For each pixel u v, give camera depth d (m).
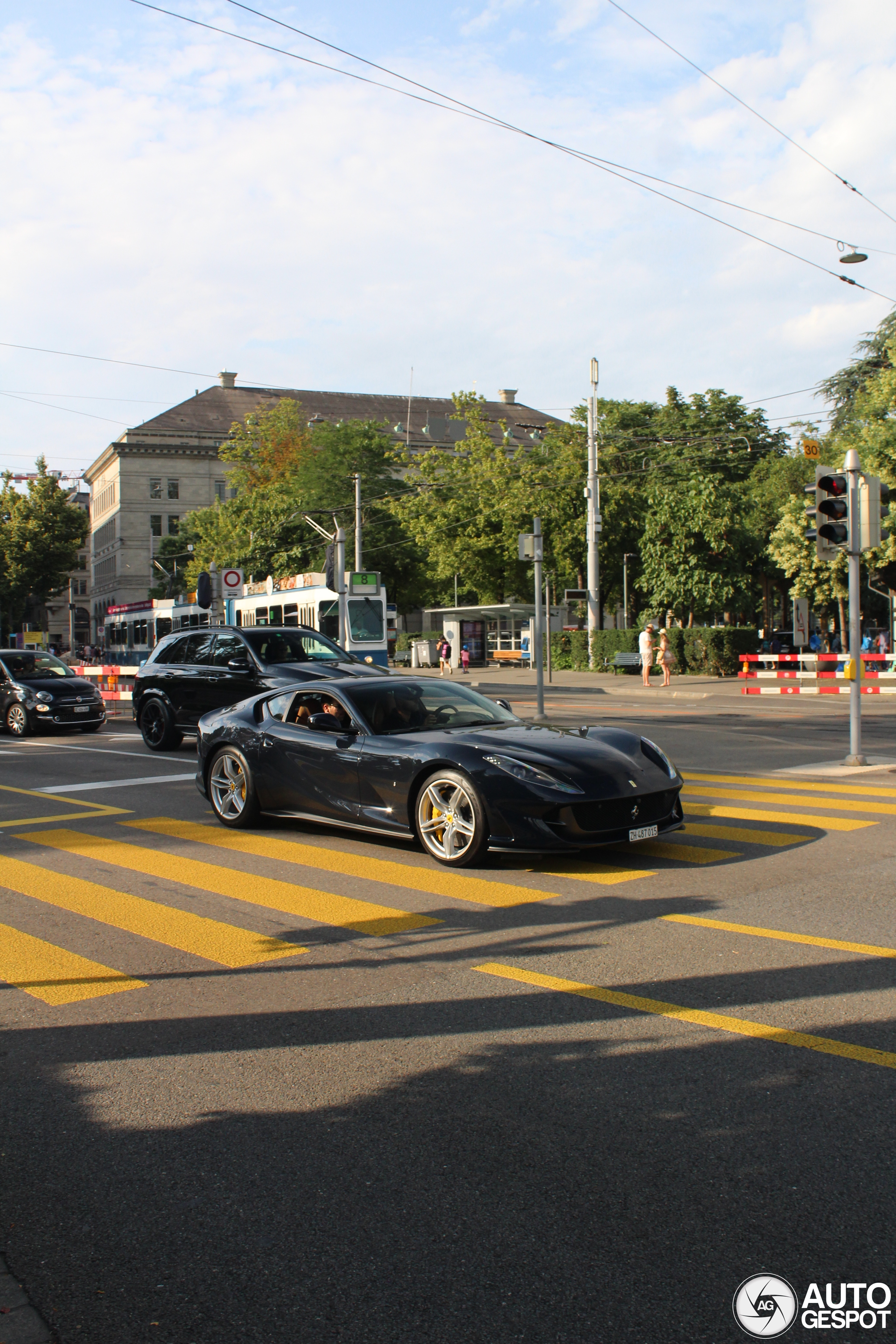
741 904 6.13
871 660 29.69
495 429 96.62
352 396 101.94
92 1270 2.77
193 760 14.48
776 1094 3.64
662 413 63.88
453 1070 3.93
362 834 8.66
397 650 58.72
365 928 5.83
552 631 35.16
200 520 60.72
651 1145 3.32
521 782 6.96
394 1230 2.90
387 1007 4.60
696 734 16.56
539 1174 3.17
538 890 6.61
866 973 4.84
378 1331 2.49
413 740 7.72
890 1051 3.97
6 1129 3.58
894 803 9.55
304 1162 3.29
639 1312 2.52
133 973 5.18
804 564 36.81
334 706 8.43
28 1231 2.96
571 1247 2.79
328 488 59.12
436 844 7.48
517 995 4.69
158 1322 2.55
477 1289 2.63
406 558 59.00
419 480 53.56
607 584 51.34
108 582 96.38
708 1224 2.88
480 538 49.50
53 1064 4.11
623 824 7.11
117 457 90.94
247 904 6.44
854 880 6.65
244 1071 3.99
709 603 37.34
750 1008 4.45
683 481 51.34
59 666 20.50
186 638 15.77
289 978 5.04
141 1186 3.18
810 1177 3.10
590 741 7.57
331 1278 2.70
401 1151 3.33
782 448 61.25
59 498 69.69
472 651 50.50
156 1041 4.31
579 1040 4.16
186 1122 3.59
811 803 9.62
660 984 4.78
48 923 6.12
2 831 9.25
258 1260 2.79
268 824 9.26
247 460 78.00
